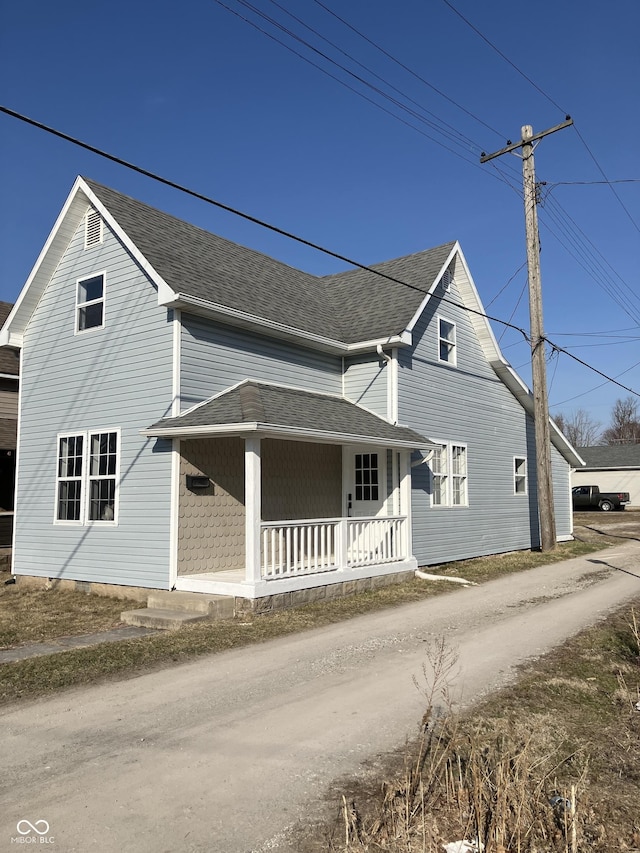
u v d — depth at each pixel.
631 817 4.08
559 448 23.25
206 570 11.81
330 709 5.95
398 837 3.73
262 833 3.85
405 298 15.73
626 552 19.23
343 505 15.22
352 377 15.44
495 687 6.54
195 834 3.84
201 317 12.12
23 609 11.39
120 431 12.37
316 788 4.41
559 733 5.36
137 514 11.90
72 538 13.03
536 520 21.16
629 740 5.27
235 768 4.72
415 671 7.11
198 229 15.45
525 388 19.77
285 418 11.27
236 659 7.74
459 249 17.33
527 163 19.02
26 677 7.02
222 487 12.23
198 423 10.80
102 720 5.75
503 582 13.67
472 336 18.23
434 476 16.19
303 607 10.97
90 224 13.41
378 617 10.14
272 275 16.09
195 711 5.95
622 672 7.04
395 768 4.70
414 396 15.38
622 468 50.56
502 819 3.62
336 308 16.91
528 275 19.00
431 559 15.61
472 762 4.16
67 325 13.66
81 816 4.05
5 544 16.47
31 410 14.21
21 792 4.38
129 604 11.47
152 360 11.97
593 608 10.63
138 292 12.36
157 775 4.62
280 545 11.06
